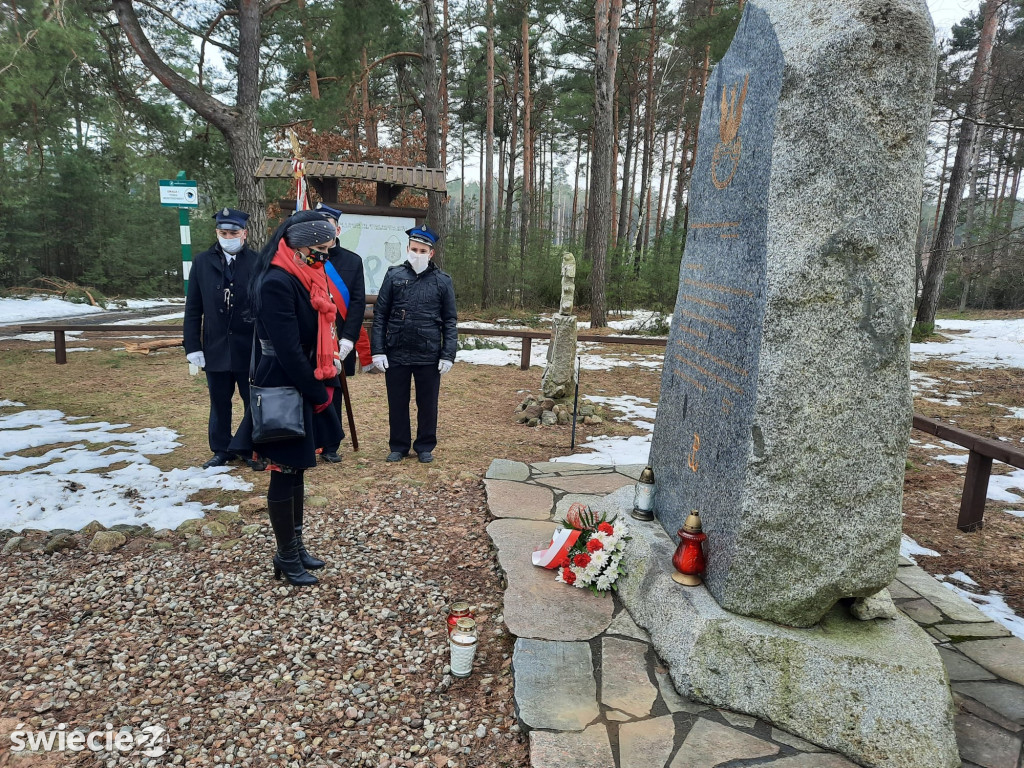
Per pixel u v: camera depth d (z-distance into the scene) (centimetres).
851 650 229
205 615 297
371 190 1777
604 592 316
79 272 2780
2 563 339
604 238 1639
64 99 1414
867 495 230
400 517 414
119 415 646
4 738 218
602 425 679
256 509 407
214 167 1539
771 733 224
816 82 221
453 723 232
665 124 2889
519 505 426
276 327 286
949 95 929
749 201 256
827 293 222
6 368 891
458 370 975
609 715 228
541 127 3195
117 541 362
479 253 2278
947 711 216
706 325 294
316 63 1622
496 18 2052
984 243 1136
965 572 366
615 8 1541
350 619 298
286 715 234
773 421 228
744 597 241
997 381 1023
